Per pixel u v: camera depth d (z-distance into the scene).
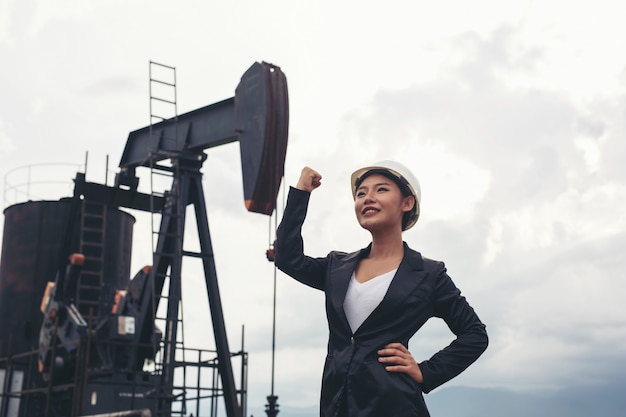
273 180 19.38
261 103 19.62
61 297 24.03
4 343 30.22
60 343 24.05
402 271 4.12
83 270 25.55
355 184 4.56
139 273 22.61
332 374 3.94
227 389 20.70
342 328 4.05
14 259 31.12
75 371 22.31
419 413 3.82
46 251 30.80
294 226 4.33
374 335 3.97
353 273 4.24
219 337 21.31
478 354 4.09
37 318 30.20
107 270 29.25
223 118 21.92
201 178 23.06
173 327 20.81
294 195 4.36
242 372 20.94
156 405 20.05
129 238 31.12
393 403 3.76
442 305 4.20
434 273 4.17
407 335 4.03
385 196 4.26
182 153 22.59
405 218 4.46
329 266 4.38
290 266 4.32
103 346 22.44
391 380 3.80
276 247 4.36
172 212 22.47
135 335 21.84
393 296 4.01
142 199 24.92
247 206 19.30
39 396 27.20
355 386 3.84
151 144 22.67
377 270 4.20
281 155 19.64
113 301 28.77
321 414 4.02
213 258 22.23
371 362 3.88
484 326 4.20
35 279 30.48
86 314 25.47
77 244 26.09
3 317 30.72
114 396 21.16
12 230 31.72
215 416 20.67
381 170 4.36
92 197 24.42
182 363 20.75
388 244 4.28
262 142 19.39
